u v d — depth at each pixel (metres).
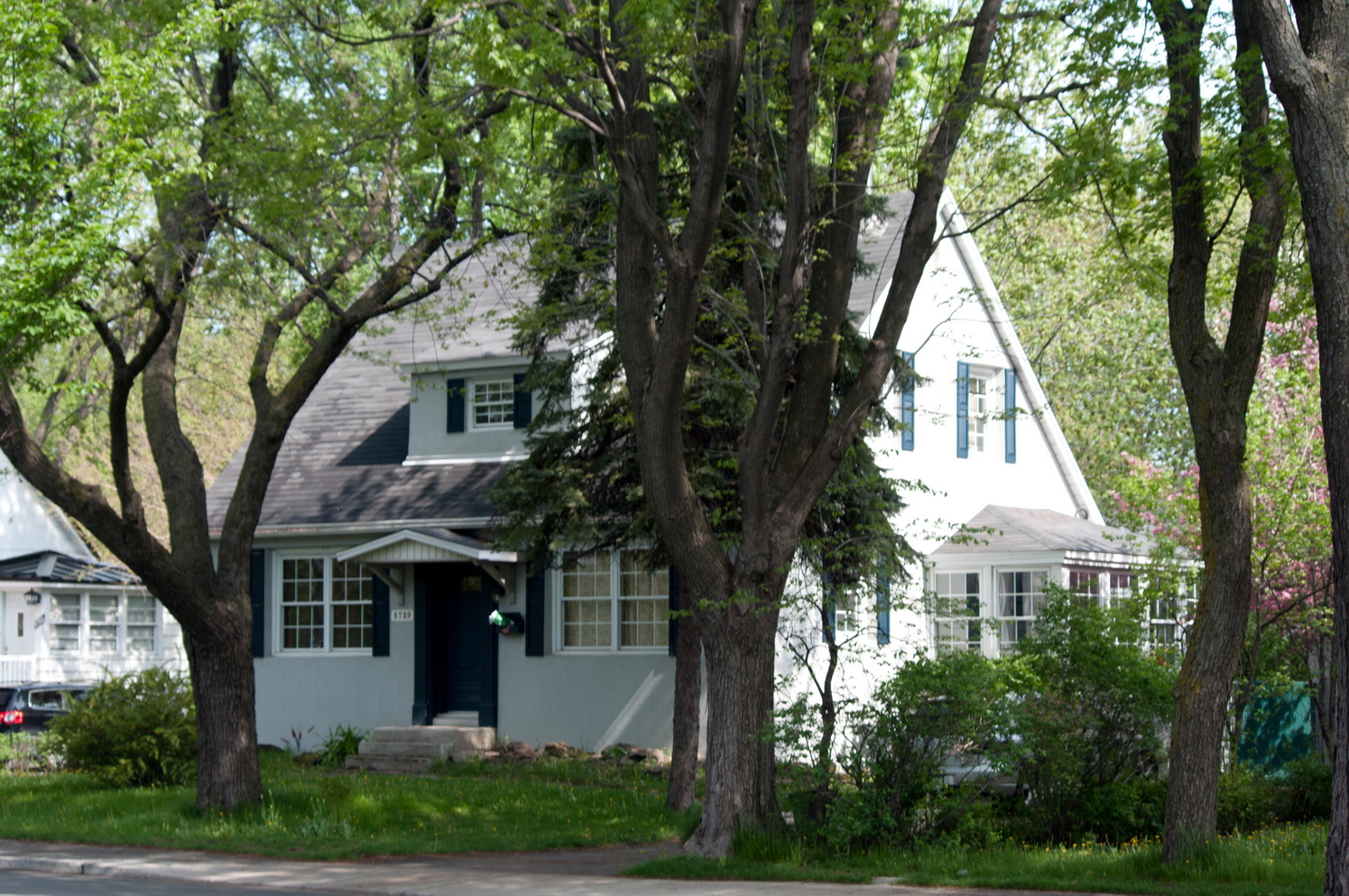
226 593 16.00
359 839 14.88
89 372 27.25
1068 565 23.16
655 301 17.47
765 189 16.34
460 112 14.60
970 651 13.57
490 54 11.63
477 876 12.38
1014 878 11.09
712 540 12.98
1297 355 19.08
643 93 12.55
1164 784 13.98
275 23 14.69
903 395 23.66
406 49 15.28
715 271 16.19
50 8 12.56
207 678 15.97
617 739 21.95
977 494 25.70
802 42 12.59
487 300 25.91
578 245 16.30
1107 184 12.76
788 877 11.58
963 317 25.75
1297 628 18.30
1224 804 14.28
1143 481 19.42
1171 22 11.46
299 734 24.66
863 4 12.81
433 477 24.45
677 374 12.45
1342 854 7.87
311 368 16.41
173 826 15.53
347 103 15.15
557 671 22.61
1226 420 11.49
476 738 22.33
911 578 17.14
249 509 16.22
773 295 16.25
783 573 13.02
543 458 18.67
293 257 15.66
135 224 13.49
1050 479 28.31
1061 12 12.42
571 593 22.81
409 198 16.48
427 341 25.42
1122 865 11.36
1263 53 8.68
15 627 33.06
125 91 12.90
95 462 39.38
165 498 16.06
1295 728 18.36
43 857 13.97
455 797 17.47
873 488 16.41
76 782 19.12
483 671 23.22
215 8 13.91
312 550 25.02
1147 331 33.03
